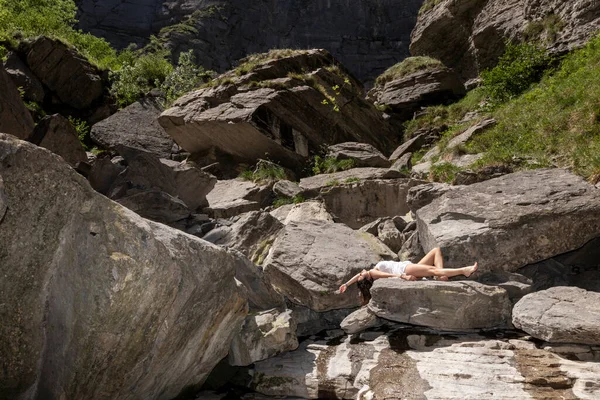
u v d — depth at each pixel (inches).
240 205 428.8
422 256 279.1
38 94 798.5
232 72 722.2
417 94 891.4
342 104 710.5
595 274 245.6
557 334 184.1
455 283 212.7
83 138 797.9
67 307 136.4
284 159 645.9
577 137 377.1
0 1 1018.7
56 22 1161.4
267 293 232.8
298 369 200.5
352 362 197.9
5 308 130.6
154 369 159.6
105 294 131.2
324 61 756.0
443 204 274.2
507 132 473.4
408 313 212.8
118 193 338.3
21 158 123.2
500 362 181.5
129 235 134.1
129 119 769.6
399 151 689.6
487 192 275.0
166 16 1814.7
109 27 1768.0
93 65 905.5
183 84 953.5
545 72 647.1
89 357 137.0
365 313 224.2
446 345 198.2
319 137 672.4
